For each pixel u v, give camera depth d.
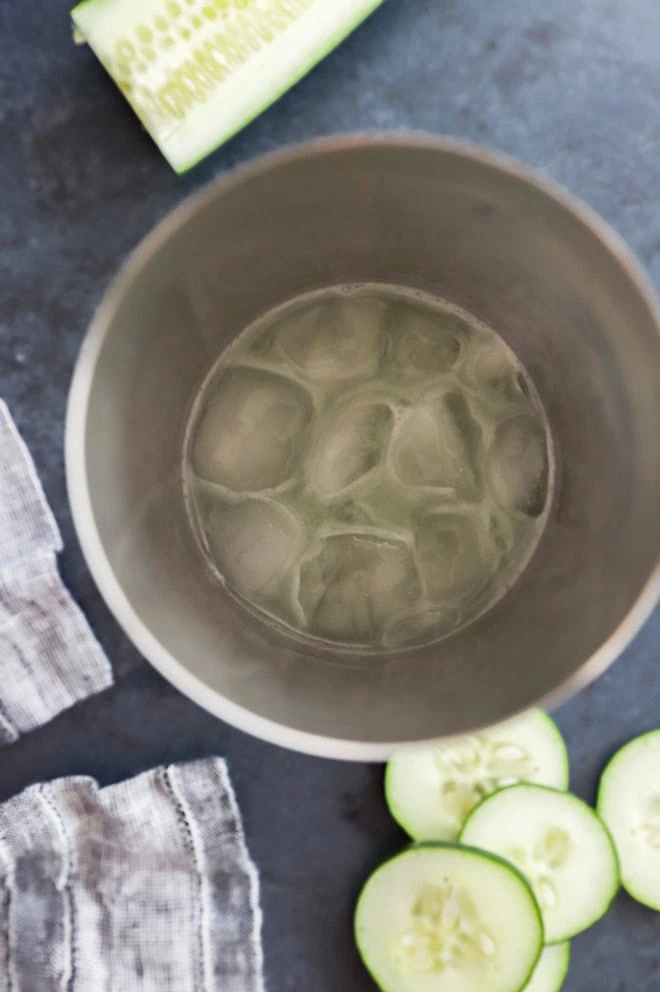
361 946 0.33
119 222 0.33
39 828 0.34
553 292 0.27
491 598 0.30
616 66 0.34
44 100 0.33
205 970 0.34
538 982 0.34
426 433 0.31
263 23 0.32
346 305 0.31
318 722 0.26
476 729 0.25
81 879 0.34
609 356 0.27
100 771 0.34
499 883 0.33
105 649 0.34
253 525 0.31
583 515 0.28
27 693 0.34
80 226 0.33
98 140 0.33
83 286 0.34
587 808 0.34
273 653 0.28
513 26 0.33
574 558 0.28
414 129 0.33
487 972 0.33
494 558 0.30
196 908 0.34
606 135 0.34
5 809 0.34
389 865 0.33
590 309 0.27
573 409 0.29
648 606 0.25
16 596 0.34
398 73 0.33
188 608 0.27
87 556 0.24
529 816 0.34
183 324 0.28
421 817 0.34
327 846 0.34
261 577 0.30
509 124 0.33
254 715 0.25
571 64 0.34
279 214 0.27
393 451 0.31
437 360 0.31
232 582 0.30
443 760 0.34
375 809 0.34
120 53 0.32
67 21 0.33
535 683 0.26
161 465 0.29
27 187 0.33
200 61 0.32
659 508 0.25
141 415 0.27
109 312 0.24
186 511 0.30
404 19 0.33
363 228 0.28
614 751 0.34
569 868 0.34
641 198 0.34
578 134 0.34
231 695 0.25
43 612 0.34
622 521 0.26
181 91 0.32
